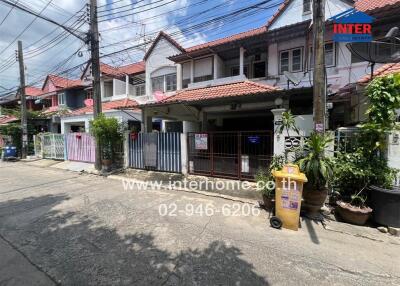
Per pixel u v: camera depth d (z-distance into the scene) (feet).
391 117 14.82
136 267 10.22
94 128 32.32
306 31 33.86
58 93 74.13
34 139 52.75
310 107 31.50
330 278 9.55
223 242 12.57
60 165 41.09
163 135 30.30
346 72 32.04
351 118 25.80
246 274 9.78
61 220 15.61
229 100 27.37
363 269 10.18
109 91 64.75
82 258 10.92
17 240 12.77
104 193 22.47
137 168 33.12
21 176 31.96
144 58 53.88
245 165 24.79
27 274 9.73
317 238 13.07
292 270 10.08
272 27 40.01
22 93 52.08
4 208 18.12
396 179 15.48
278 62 37.86
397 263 10.67
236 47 38.78
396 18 27.94
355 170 15.20
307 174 15.11
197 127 46.42
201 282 9.25
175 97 33.32
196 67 45.32
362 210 14.34
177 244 12.32
